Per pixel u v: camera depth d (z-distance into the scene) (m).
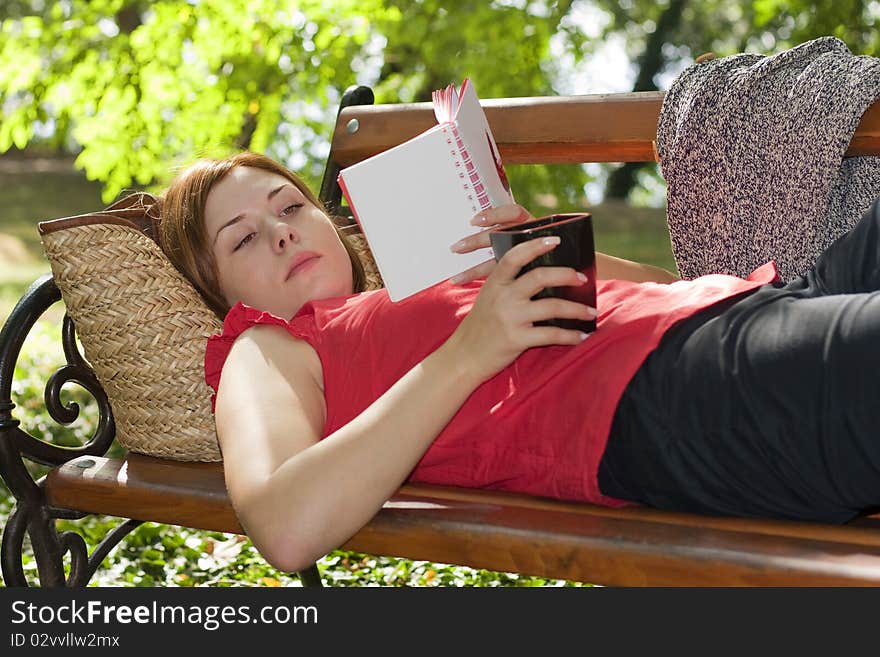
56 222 2.13
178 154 6.21
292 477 1.50
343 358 1.78
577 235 1.51
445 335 1.72
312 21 6.13
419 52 6.75
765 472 1.49
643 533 1.46
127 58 6.01
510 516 1.58
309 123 6.64
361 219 1.68
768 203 2.07
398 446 1.51
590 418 1.57
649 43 15.76
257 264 2.06
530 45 6.53
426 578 3.00
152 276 2.16
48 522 2.12
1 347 2.13
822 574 1.31
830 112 1.98
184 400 2.11
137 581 3.10
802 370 1.43
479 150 1.70
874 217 1.63
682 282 1.72
